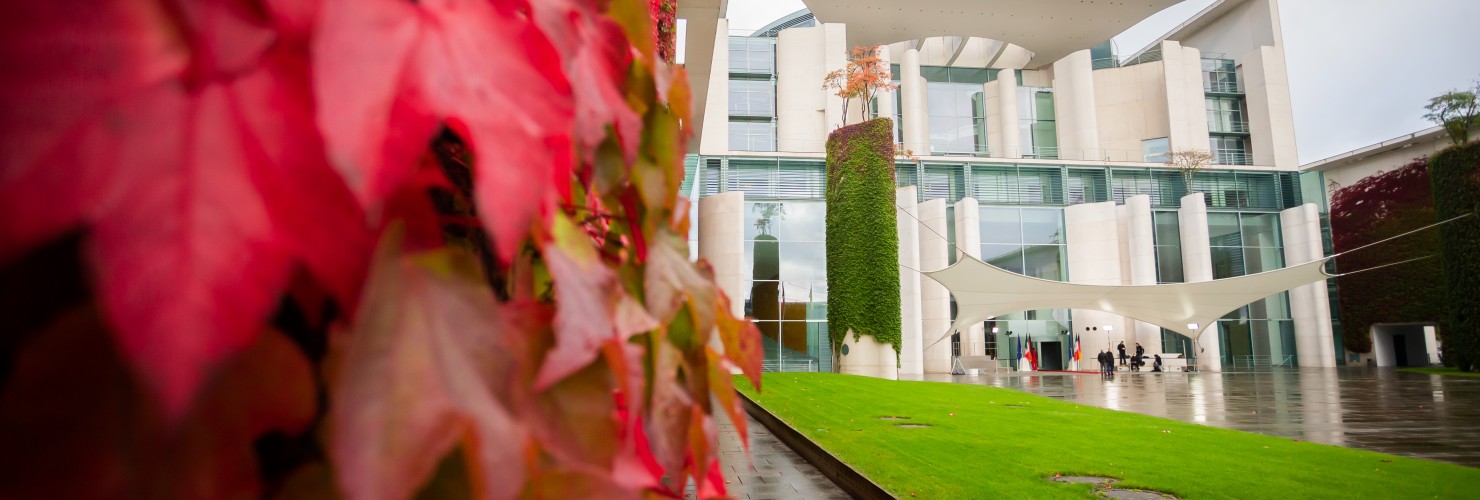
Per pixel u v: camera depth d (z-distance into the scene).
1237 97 36.53
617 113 0.40
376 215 0.21
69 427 0.19
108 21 0.19
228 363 0.18
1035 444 7.50
